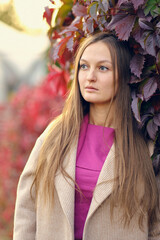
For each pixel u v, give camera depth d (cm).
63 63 211
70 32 181
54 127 187
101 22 167
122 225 171
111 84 171
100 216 172
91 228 172
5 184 404
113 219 171
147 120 169
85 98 175
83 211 175
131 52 173
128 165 172
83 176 175
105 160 174
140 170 172
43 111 383
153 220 176
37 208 182
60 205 176
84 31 181
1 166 404
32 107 384
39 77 772
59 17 207
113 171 171
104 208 171
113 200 169
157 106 165
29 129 392
